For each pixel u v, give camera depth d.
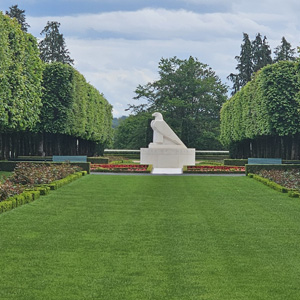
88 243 15.63
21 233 17.00
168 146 55.31
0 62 40.09
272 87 56.91
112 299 10.77
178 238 16.47
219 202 25.19
